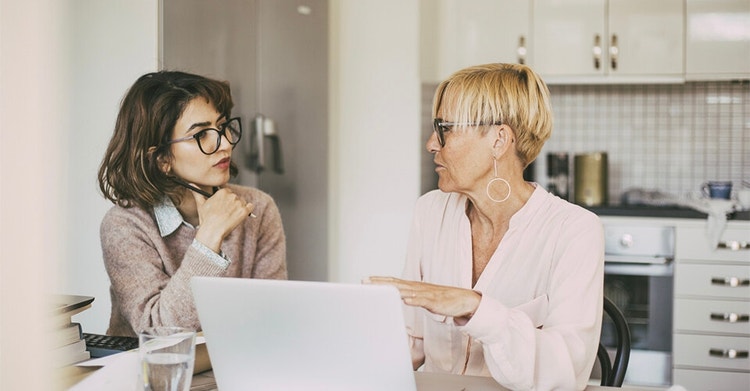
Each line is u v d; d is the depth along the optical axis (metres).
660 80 3.80
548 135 1.60
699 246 3.53
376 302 1.07
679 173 4.07
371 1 3.70
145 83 1.76
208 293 1.16
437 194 1.80
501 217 1.62
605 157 3.88
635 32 3.80
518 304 1.57
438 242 1.74
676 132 4.06
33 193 0.70
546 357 1.24
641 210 3.60
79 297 1.48
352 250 3.76
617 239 3.61
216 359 1.21
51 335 1.32
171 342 1.11
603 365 1.73
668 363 3.57
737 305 3.50
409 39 3.68
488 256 1.66
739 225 3.49
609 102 4.11
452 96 1.59
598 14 3.82
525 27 3.87
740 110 4.00
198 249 1.63
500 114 1.56
